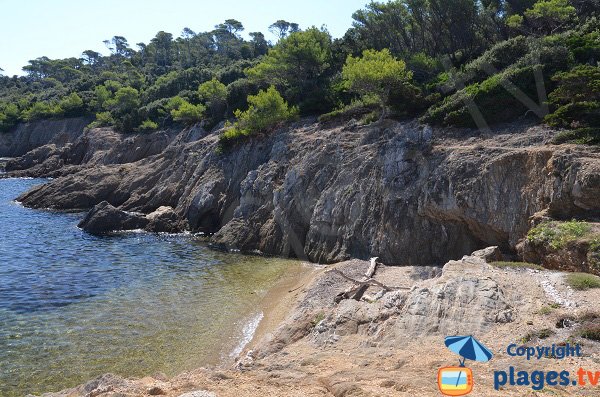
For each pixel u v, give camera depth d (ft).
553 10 136.56
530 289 55.88
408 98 122.72
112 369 59.00
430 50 174.50
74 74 526.98
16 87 506.48
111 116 297.53
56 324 73.31
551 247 68.74
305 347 56.70
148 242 133.59
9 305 81.82
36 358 61.93
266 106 153.28
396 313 56.80
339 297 74.43
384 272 88.43
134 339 67.87
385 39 188.34
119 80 388.57
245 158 152.87
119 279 97.45
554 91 97.66
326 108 159.84
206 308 80.28
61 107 341.21
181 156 179.01
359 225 107.04
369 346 51.55
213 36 483.92
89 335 69.15
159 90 305.53
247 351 63.82
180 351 64.23
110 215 149.07
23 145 342.64
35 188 196.03
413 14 170.40
